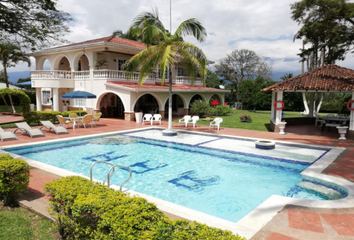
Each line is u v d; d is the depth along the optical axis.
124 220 3.00
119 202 3.45
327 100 44.12
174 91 23.92
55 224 3.96
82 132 15.77
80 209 3.34
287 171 9.20
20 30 15.70
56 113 18.97
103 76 22.06
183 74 32.03
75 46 22.44
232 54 57.78
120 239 2.86
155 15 14.50
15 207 5.14
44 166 8.33
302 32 27.03
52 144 12.80
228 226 4.43
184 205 6.41
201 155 11.43
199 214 4.89
